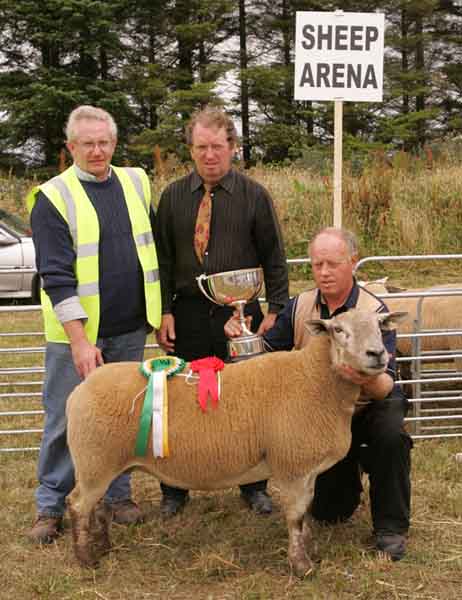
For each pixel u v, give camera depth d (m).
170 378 3.86
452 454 5.70
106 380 3.84
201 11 31.73
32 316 10.76
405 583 3.86
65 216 4.17
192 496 5.09
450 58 35.88
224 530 4.54
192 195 4.59
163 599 3.77
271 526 4.58
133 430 3.76
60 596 3.82
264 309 8.90
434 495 4.94
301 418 3.75
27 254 11.66
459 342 6.54
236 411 3.77
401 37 34.38
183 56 33.31
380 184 14.20
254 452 3.80
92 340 4.27
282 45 34.72
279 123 33.62
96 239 4.22
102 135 4.16
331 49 6.26
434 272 12.80
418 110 35.28
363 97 6.33
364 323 3.60
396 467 4.07
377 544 4.16
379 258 6.23
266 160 33.81
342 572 3.96
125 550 4.29
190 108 29.25
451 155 17.66
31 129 28.67
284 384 3.80
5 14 27.84
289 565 4.00
